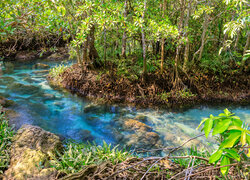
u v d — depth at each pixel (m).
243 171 1.82
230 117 1.42
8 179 3.01
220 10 8.64
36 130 4.20
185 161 3.07
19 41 13.62
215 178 2.09
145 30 7.23
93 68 9.12
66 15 6.71
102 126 5.97
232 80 8.59
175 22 9.63
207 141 5.14
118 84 8.19
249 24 4.25
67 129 5.75
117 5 6.69
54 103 7.55
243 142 1.22
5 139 4.06
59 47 15.86
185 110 7.25
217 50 10.21
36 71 11.72
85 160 3.50
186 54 8.56
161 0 9.05
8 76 10.69
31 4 3.22
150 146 4.94
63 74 9.85
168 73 8.54
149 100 7.73
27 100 7.65
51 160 3.45
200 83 8.34
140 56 10.11
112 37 9.40
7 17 2.84
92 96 8.22
